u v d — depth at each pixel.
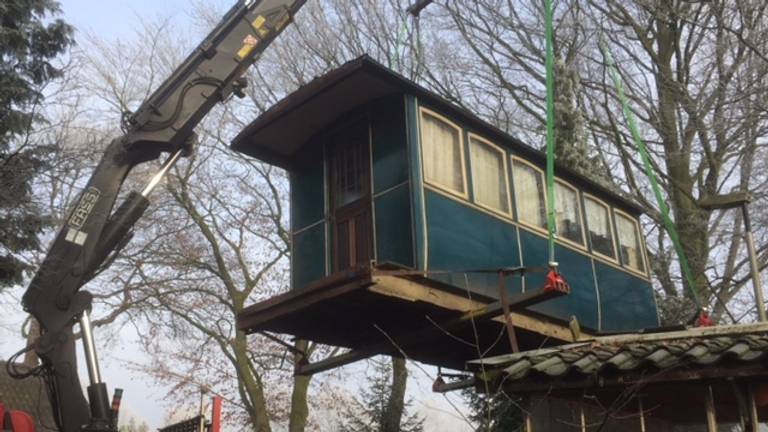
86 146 9.80
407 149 9.12
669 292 16.25
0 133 9.51
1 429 8.12
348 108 10.02
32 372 8.55
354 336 10.80
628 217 13.18
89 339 8.47
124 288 18.25
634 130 12.80
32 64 10.31
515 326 9.85
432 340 10.06
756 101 13.53
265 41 10.10
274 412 22.58
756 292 9.04
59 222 9.30
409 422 16.22
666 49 16.97
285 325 10.12
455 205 9.33
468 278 9.15
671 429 6.79
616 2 17.34
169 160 9.55
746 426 5.29
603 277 11.80
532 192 10.84
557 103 15.67
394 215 9.05
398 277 8.47
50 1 10.62
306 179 10.73
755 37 13.98
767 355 5.03
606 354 5.96
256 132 10.51
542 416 6.38
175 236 19.05
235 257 20.34
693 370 5.34
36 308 8.45
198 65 9.75
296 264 10.50
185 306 19.33
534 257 10.34
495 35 19.69
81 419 8.31
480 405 11.21
